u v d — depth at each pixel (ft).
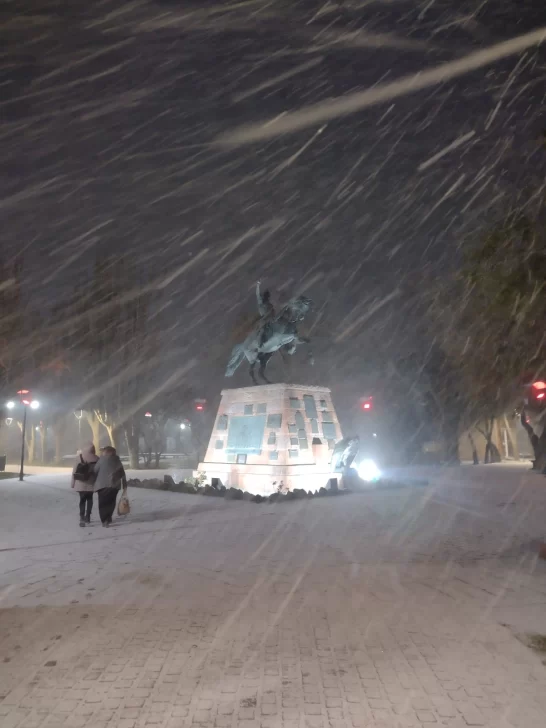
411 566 27.94
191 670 16.05
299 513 45.47
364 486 63.21
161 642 18.06
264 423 66.85
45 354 127.75
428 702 14.20
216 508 48.49
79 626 19.48
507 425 144.56
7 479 86.22
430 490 63.87
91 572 26.68
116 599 22.50
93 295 125.08
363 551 31.40
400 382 133.18
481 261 27.94
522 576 26.09
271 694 14.64
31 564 28.43
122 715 13.62
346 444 65.16
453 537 35.81
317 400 69.51
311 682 15.30
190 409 137.59
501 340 29.43
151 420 140.67
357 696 14.52
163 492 61.00
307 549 31.86
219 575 26.07
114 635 18.65
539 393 31.99
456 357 63.62
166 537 35.50
